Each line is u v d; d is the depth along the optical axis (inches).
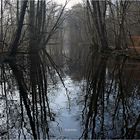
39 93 490.3
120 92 478.0
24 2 962.7
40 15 1432.1
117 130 280.5
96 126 294.0
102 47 1396.4
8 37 1130.0
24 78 663.1
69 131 280.5
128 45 1225.4
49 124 308.5
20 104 410.9
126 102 405.7
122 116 332.2
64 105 397.4
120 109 366.0
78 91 500.7
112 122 308.7
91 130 281.6
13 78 659.4
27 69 828.6
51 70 836.6
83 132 276.1
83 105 392.8
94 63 1013.2
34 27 1357.0
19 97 459.2
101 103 402.6
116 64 922.1
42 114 352.8
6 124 314.5
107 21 1417.3
